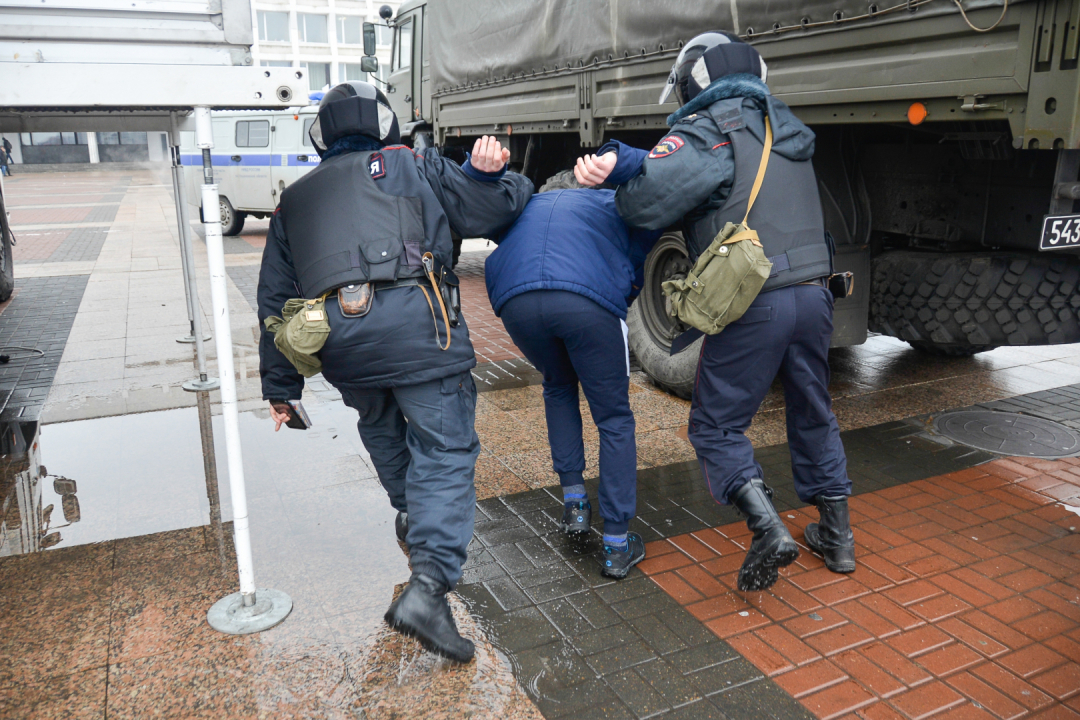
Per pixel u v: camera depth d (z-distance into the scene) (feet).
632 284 9.06
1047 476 11.93
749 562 8.33
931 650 7.88
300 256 7.89
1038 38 8.48
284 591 8.99
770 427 14.10
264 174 43.68
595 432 14.03
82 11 7.19
